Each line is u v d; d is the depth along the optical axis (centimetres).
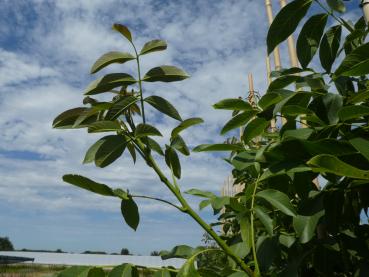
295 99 113
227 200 125
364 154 85
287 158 108
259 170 125
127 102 115
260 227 154
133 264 105
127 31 116
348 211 122
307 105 112
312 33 125
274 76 136
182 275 102
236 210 125
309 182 111
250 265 137
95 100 126
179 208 111
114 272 102
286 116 120
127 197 111
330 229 112
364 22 143
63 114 118
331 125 106
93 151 113
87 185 108
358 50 98
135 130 112
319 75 127
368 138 105
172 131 119
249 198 117
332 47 128
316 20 123
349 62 99
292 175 114
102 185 108
